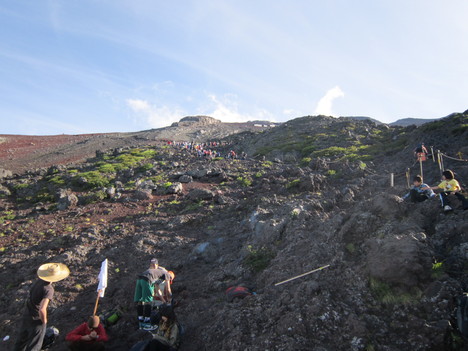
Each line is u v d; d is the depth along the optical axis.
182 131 96.12
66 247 13.03
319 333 5.40
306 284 6.41
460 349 4.77
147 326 6.50
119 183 25.61
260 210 12.62
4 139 82.75
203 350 5.98
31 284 10.01
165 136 86.62
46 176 32.09
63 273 6.22
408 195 9.12
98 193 21.78
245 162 32.22
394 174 15.55
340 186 16.00
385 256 6.08
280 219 10.51
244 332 5.89
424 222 7.43
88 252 12.02
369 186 14.17
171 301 6.99
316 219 9.90
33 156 64.88
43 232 15.66
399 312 5.48
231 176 24.20
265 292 6.98
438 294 5.44
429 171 13.99
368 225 7.60
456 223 6.96
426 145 19.22
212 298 7.70
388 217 7.70
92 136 90.88
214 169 25.62
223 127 111.50
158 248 11.80
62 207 20.72
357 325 5.31
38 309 5.95
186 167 30.23
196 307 7.45
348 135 40.34
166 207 17.91
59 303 8.66
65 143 80.25
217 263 10.02
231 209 15.21
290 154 37.19
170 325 5.85
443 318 5.17
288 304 6.20
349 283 6.29
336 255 7.10
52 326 7.53
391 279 5.85
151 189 22.06
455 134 19.28
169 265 10.28
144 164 33.44
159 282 6.91
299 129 55.66
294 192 16.16
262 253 9.15
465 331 4.77
